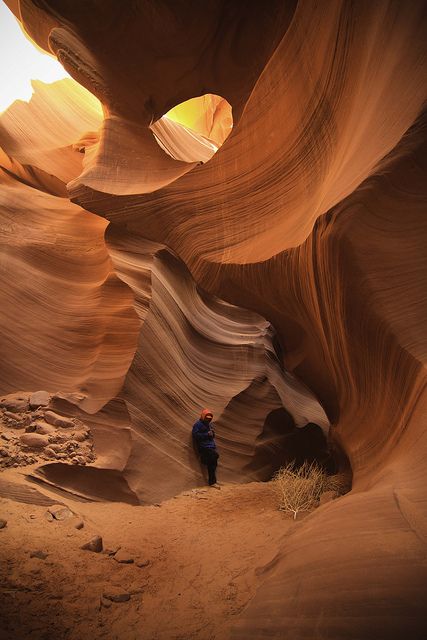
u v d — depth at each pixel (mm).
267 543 4961
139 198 6305
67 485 6238
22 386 7340
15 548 4367
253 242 5145
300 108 4824
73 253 8602
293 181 4996
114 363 7453
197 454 7840
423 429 2830
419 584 1877
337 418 5371
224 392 8766
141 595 3912
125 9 7023
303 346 5469
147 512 6293
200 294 9883
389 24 3611
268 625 2244
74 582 3994
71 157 9562
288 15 6434
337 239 3473
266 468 8789
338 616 1939
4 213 8484
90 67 7500
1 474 5727
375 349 3586
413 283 3344
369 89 3818
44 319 7840
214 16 6910
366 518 2482
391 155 3270
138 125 8039
